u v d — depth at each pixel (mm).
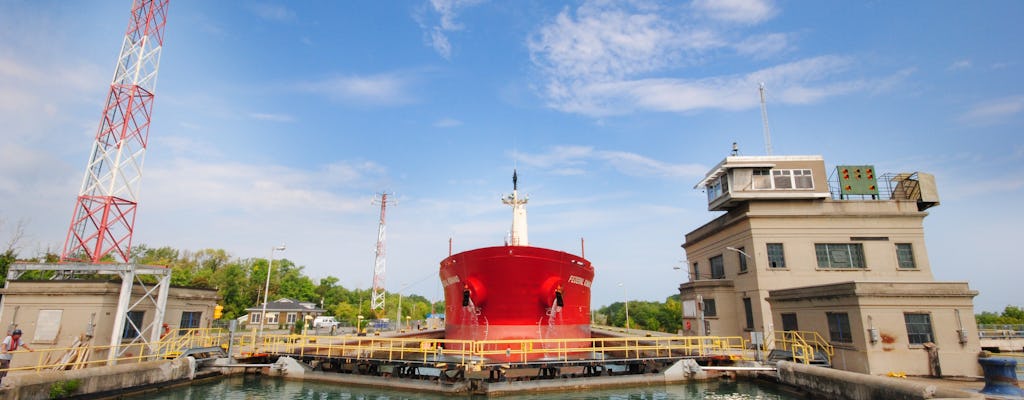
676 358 26312
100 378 20203
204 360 26406
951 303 22844
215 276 87375
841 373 19969
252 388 24516
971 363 22031
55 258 43000
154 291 27547
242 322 78875
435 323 65625
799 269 32000
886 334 22359
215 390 23969
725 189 34656
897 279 31781
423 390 23422
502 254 25453
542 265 26047
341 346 26125
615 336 42656
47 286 24078
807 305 26750
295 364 26750
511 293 26219
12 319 23844
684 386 25141
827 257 32312
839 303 24125
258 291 89750
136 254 93250
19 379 17141
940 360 21953
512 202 37625
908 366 21922
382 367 26641
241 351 28219
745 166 33750
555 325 27750
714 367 25000
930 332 22547
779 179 33750
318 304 104375
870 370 21781
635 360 25109
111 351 22969
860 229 32750
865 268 32031
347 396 22797
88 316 23875
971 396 14875
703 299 36188
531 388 23203
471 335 27469
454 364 23203
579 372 28922
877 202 33281
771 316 30938
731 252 35969
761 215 32875
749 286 33031
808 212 32969
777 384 24453
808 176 33812
